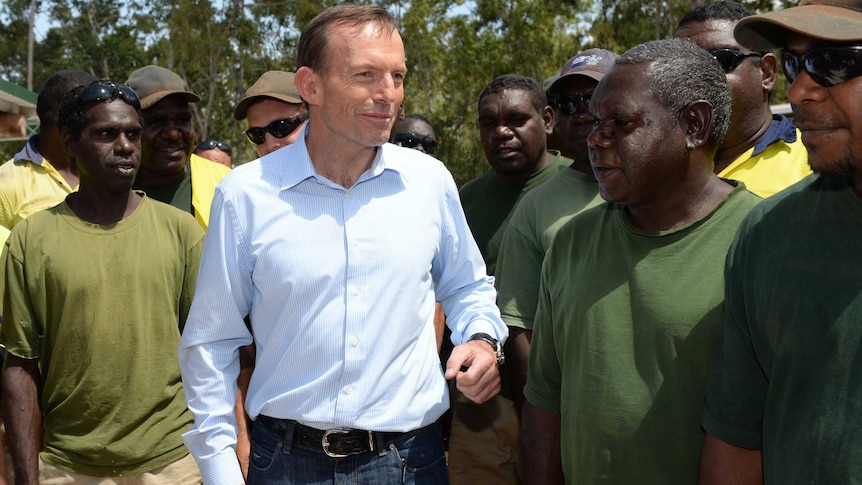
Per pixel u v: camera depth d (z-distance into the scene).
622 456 2.13
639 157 2.07
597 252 2.26
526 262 3.17
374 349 2.27
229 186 2.31
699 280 2.07
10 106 10.33
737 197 2.12
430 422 2.38
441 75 26.97
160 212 3.25
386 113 2.23
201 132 30.34
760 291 1.80
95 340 3.05
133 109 3.14
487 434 3.73
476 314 2.51
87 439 3.07
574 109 3.29
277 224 2.27
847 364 1.62
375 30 2.22
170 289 3.17
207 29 29.17
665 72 2.07
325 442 2.26
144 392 3.10
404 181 2.36
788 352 1.72
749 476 1.93
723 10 2.92
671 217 2.15
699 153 2.13
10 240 3.09
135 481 3.12
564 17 27.70
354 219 2.28
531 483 2.48
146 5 34.53
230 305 2.32
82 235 3.09
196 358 2.33
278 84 4.31
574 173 3.28
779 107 6.21
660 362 2.09
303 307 2.26
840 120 1.59
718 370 1.97
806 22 1.58
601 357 2.17
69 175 3.96
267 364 2.33
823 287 1.67
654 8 26.72
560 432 2.39
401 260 2.30
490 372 2.33
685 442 2.07
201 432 2.30
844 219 1.67
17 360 3.06
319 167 2.32
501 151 3.89
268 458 2.31
